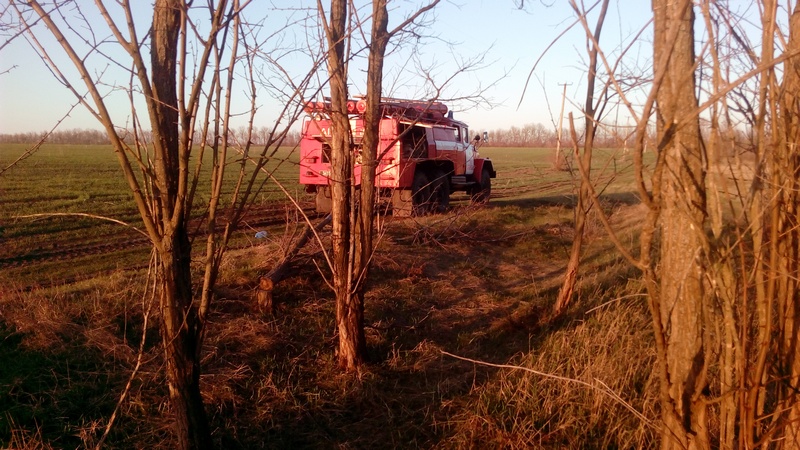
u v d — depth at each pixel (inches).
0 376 195.3
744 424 105.7
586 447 180.1
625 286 334.6
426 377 234.2
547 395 198.5
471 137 714.2
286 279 302.0
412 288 334.6
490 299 339.6
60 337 222.5
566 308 293.6
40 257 405.7
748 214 103.8
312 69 140.1
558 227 538.3
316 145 563.5
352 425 200.8
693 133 94.2
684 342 100.9
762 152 99.1
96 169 1113.4
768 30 97.8
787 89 104.3
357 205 233.8
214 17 115.7
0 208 606.2
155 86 120.9
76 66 110.3
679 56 89.8
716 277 100.1
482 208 590.6
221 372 218.1
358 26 163.9
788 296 112.4
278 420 200.1
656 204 89.2
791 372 112.8
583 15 86.3
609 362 209.3
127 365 213.9
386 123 499.8
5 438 169.2
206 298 133.4
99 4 109.8
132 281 291.9
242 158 131.6
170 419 188.1
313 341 255.9
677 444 104.3
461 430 190.5
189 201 127.1
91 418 185.3
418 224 451.2
